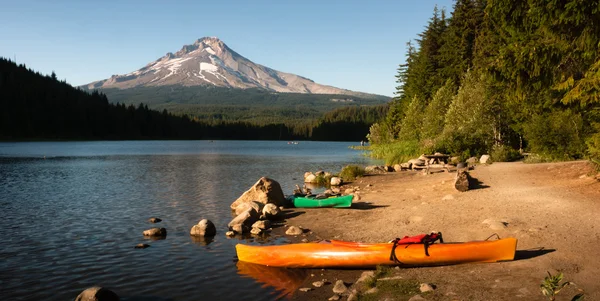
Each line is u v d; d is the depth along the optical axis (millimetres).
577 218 11586
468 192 17281
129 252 11820
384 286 7977
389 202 17688
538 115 27609
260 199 18406
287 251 10094
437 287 7672
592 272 7773
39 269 10398
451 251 8898
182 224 15727
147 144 137750
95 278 9703
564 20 14234
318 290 8461
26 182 30531
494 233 10922
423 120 50844
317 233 13422
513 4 16344
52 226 15500
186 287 9008
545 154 26484
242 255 10648
